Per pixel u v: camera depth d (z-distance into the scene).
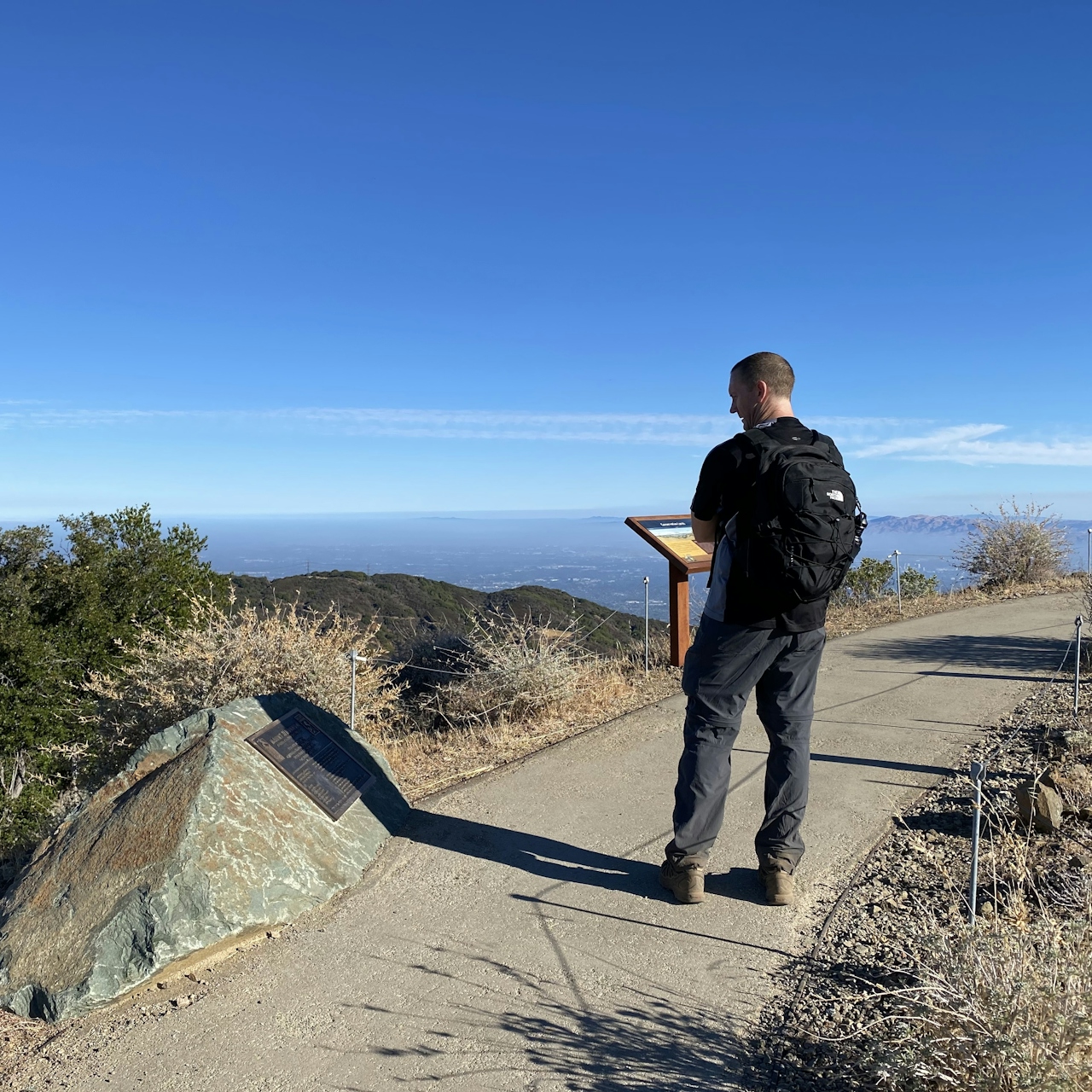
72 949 2.98
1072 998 2.18
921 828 4.04
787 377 3.34
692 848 3.40
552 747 5.63
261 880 3.33
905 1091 2.26
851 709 6.26
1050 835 3.72
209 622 6.54
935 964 2.55
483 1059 2.55
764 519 2.99
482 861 3.89
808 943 3.10
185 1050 2.67
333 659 6.34
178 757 3.73
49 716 19.88
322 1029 2.74
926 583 14.30
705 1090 2.38
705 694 3.31
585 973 2.97
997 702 6.26
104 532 25.06
